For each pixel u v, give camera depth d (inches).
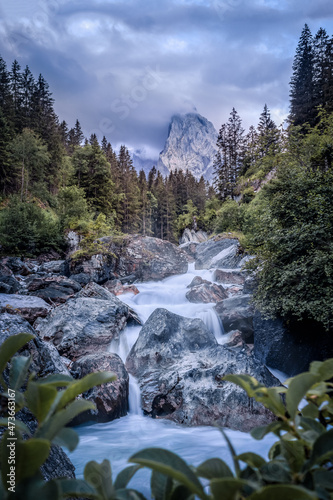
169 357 326.6
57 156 2198.6
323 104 1641.2
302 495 14.1
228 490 15.5
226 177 2541.8
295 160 790.5
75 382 19.6
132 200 2438.5
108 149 2687.0
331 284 341.1
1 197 1497.3
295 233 366.6
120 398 256.1
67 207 1362.0
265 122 2066.9
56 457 99.2
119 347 381.7
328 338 349.7
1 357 23.8
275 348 386.6
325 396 26.0
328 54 1775.3
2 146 1681.8
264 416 228.5
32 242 1000.9
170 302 647.8
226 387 251.9
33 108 2321.6
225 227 1456.7
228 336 445.7
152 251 895.7
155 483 21.1
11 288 568.4
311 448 21.0
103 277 753.0
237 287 679.1
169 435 217.6
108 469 20.9
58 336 361.4
